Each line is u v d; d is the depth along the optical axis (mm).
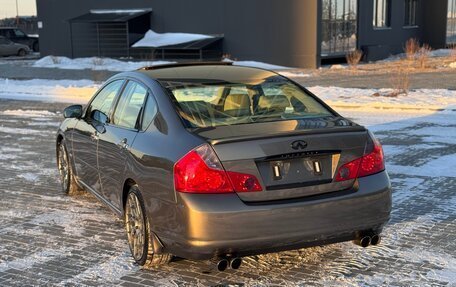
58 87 21484
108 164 5078
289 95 4902
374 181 4145
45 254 4938
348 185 4082
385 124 11523
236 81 4953
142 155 4324
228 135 3967
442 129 10812
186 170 3848
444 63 29531
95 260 4773
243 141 3859
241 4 32469
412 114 12867
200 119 4316
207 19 33781
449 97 15242
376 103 14438
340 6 32500
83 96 18922
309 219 3904
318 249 4840
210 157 3832
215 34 33625
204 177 3816
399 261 4562
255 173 3852
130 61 35250
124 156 4660
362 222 4082
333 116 4645
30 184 7418
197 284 4234
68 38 39531
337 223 3992
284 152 3883
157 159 4117
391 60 34500
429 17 43000
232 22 32938
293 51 31031
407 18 41406
